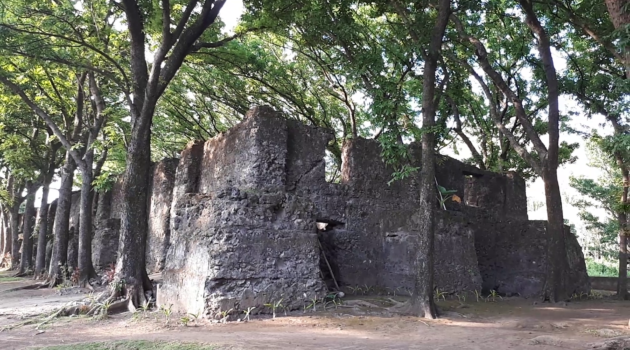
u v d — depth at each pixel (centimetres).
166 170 2019
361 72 1270
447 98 1580
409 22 1262
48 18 1363
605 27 1281
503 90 1472
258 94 2202
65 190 1950
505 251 1616
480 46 1449
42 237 2369
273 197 1081
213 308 941
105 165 2695
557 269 1372
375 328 897
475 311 1136
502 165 2050
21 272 2602
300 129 1401
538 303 1332
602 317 1059
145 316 1034
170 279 1117
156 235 1989
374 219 1435
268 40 2088
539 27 1420
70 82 1955
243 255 999
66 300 1423
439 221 1377
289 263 1052
